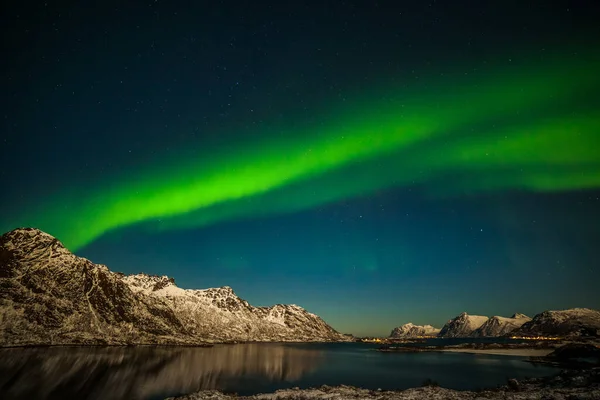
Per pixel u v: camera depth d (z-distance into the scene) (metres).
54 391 43.00
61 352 88.06
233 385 53.97
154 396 43.00
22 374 52.72
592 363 75.50
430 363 91.31
